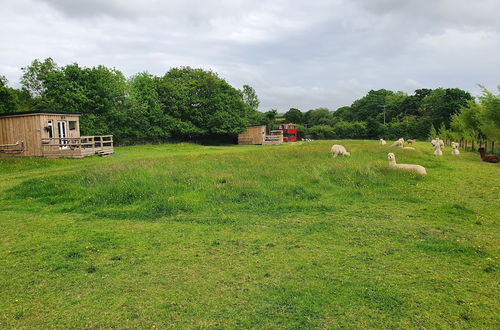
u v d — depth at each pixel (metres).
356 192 11.15
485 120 25.22
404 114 84.25
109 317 4.42
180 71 49.22
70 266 6.07
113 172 13.77
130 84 43.34
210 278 5.47
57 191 11.76
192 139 49.47
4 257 6.53
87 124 34.16
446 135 43.12
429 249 6.52
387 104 93.94
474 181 13.16
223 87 49.94
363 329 4.04
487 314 4.32
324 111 107.19
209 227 8.23
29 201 11.00
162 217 9.18
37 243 7.29
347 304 4.59
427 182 12.83
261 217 8.93
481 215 8.68
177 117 45.34
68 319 4.40
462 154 25.98
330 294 4.86
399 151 23.50
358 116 99.06
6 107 31.41
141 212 9.54
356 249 6.60
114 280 5.49
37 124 24.77
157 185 11.79
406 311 4.41
